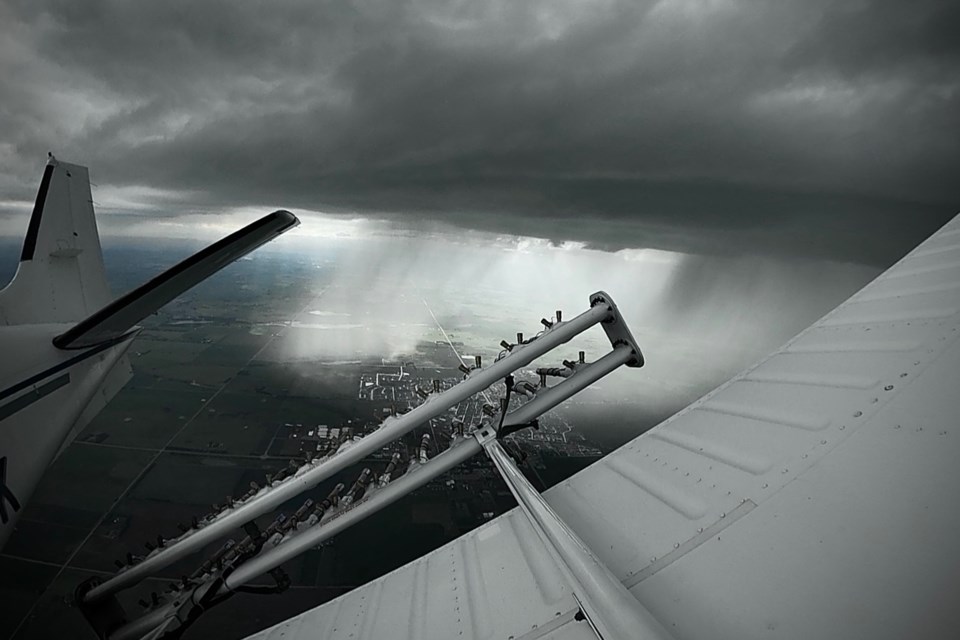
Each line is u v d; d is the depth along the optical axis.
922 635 2.13
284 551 5.82
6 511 7.39
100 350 10.35
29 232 12.09
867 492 2.89
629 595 2.51
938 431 3.06
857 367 4.02
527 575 3.67
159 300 6.82
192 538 6.13
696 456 4.10
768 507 3.11
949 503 2.64
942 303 4.23
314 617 4.43
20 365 8.06
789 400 4.12
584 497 4.21
